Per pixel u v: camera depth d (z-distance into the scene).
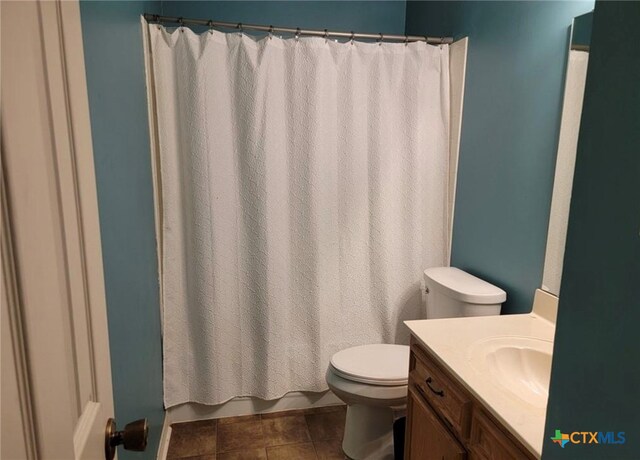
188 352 2.10
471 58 1.94
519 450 0.90
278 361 2.16
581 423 0.60
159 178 1.94
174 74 1.87
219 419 2.21
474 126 1.94
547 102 1.48
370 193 2.12
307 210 2.07
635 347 0.51
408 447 1.51
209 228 1.96
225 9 2.30
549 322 1.45
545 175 1.50
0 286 0.35
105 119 0.99
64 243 0.51
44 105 0.46
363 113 2.06
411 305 2.24
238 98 1.93
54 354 0.46
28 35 0.41
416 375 1.42
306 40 1.95
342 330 2.22
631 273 0.51
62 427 0.47
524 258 1.62
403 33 2.53
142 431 0.67
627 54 0.51
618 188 0.53
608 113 0.54
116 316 1.06
